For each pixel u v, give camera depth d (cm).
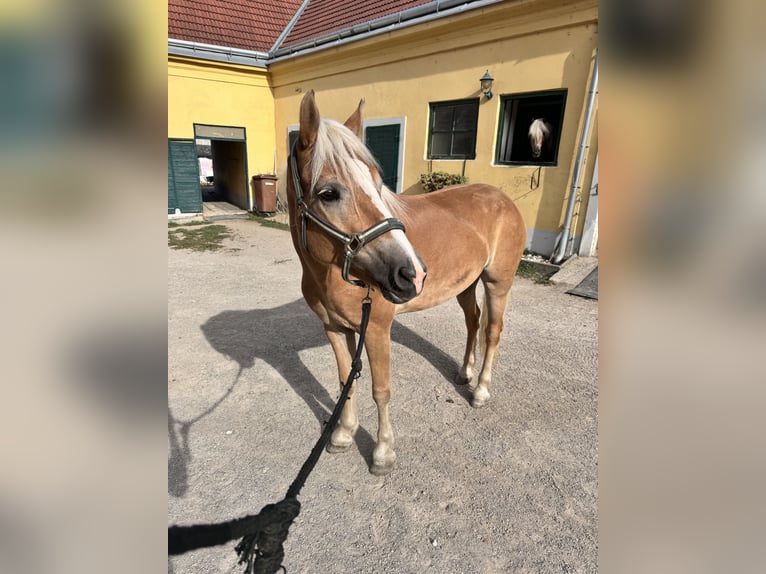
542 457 237
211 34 1088
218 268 633
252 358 353
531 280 554
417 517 198
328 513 201
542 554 180
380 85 834
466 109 711
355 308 189
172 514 200
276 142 1158
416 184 809
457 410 281
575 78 573
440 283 231
